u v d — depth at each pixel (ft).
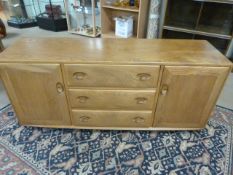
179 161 4.18
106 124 4.69
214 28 7.85
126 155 4.31
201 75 3.67
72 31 11.87
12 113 5.41
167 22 8.32
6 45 9.91
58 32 12.14
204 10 7.57
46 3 12.81
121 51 4.00
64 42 4.42
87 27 11.99
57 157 4.22
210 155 4.31
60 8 12.36
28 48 4.06
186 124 4.65
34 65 3.59
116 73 3.67
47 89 3.98
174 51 4.05
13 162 4.09
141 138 4.74
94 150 4.41
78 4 11.12
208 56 3.83
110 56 3.74
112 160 4.19
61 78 3.77
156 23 8.50
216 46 8.17
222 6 7.25
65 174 3.88
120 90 3.96
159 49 4.15
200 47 4.30
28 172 3.90
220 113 5.52
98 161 4.16
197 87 3.86
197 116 4.45
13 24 12.73
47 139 4.66
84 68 3.61
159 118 4.49
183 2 7.79
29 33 11.83
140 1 8.03
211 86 3.86
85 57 3.67
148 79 3.75
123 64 3.55
